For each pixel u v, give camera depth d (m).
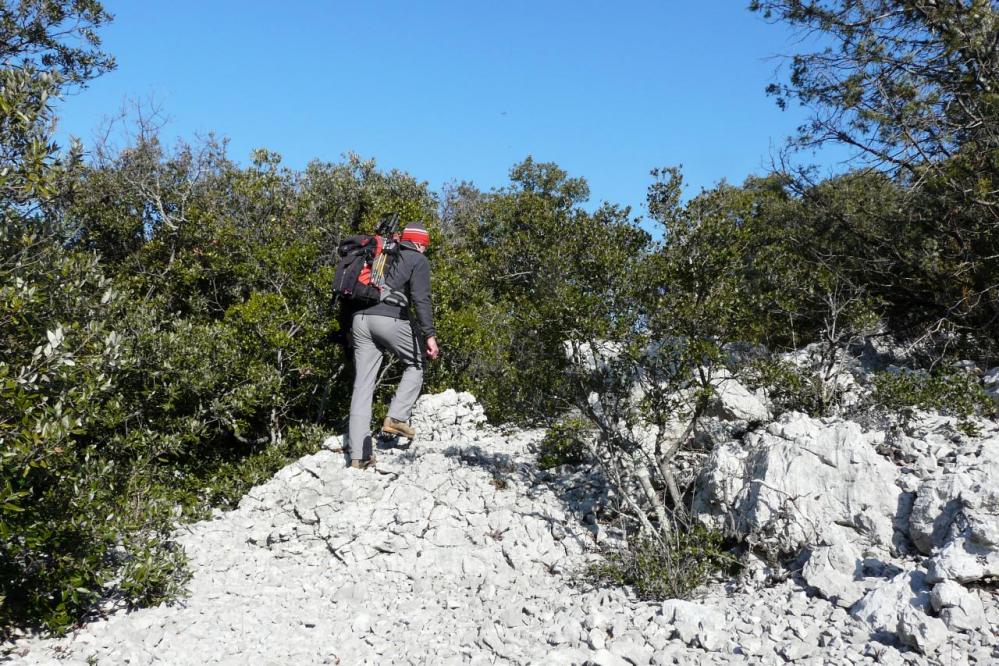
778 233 9.13
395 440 7.17
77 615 4.38
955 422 5.58
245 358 7.73
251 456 7.41
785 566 4.50
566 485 5.93
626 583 4.58
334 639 4.23
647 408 5.17
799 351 7.60
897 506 4.48
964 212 9.26
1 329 4.45
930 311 9.50
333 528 5.55
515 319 5.46
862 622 3.70
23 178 4.29
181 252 9.98
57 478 4.71
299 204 9.95
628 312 5.27
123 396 6.64
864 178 10.48
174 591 4.66
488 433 7.50
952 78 9.66
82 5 11.94
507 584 4.76
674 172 5.30
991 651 3.25
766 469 4.83
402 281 6.23
